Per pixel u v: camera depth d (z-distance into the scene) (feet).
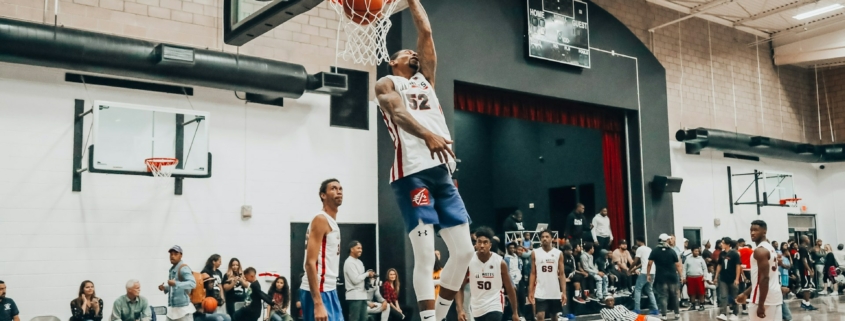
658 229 57.16
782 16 64.95
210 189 38.06
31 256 32.73
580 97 53.21
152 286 35.65
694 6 62.28
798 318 45.34
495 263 25.00
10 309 30.45
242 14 28.22
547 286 34.32
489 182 74.49
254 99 39.99
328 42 43.01
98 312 32.32
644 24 60.44
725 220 64.03
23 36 30.76
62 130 34.17
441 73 45.27
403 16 43.47
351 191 42.80
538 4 50.72
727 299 44.55
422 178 9.53
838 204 73.05
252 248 38.96
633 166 57.52
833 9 62.64
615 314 18.81
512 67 49.21
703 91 64.18
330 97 42.91
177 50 34.35
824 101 74.59
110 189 35.17
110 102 32.91
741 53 68.69
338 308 15.12
